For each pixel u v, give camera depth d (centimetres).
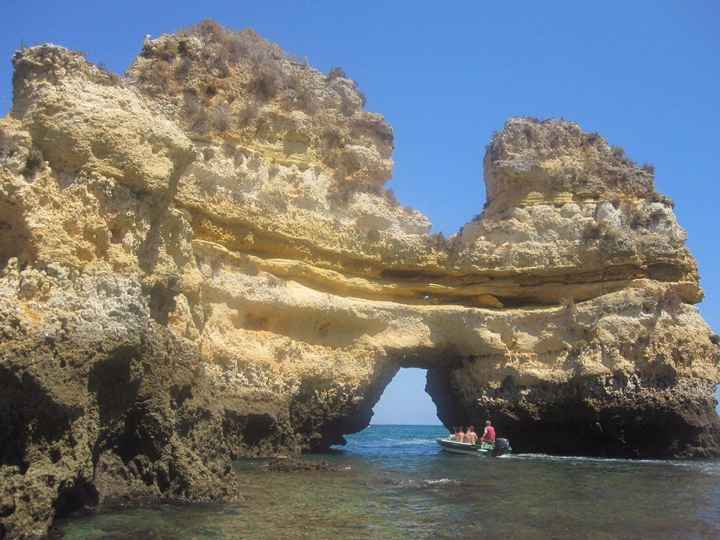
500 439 3173
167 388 1595
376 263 3422
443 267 3500
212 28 3397
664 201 3641
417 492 1900
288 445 2855
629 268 3447
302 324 3095
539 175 3650
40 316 1345
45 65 1681
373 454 3191
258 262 2994
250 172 3078
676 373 3231
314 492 1831
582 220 3509
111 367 1428
